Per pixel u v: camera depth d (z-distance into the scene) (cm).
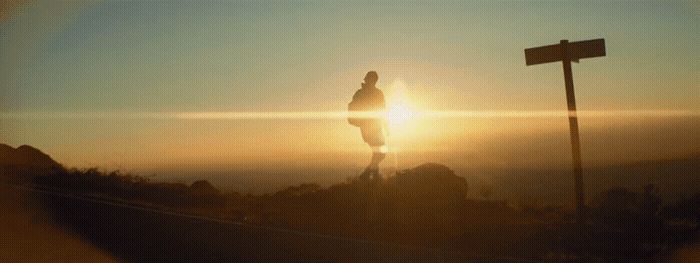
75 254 1166
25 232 1311
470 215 1467
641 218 1479
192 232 1341
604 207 1536
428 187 1491
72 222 1405
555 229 1399
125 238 1283
